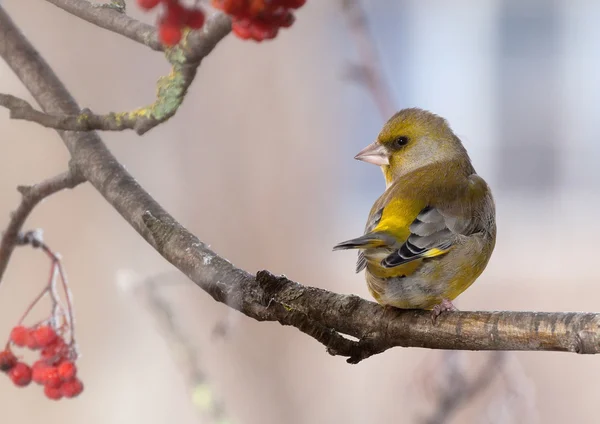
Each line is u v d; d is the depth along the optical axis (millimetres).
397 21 6168
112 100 4387
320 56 5027
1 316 4328
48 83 3941
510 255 5898
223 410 3996
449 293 3994
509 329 3857
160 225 3898
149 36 3844
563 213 6246
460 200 4012
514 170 6348
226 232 4812
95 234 4367
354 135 5266
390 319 3877
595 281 5711
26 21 4355
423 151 4078
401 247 3967
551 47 6316
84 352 4359
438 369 4109
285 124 4934
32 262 4340
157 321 4062
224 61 4844
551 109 6332
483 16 6238
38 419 4344
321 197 5078
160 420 4375
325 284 5062
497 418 4113
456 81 6242
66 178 3930
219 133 4828
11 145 4316
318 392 4691
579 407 4770
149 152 4719
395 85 6215
